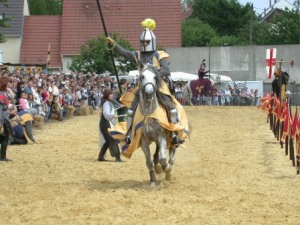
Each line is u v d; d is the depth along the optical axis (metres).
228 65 52.50
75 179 14.54
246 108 38.12
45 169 16.03
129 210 11.06
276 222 10.31
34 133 24.67
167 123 12.73
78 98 33.66
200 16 89.50
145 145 13.04
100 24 57.19
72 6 58.19
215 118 31.89
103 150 17.53
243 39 81.56
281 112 21.19
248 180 14.25
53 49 56.88
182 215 10.68
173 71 52.44
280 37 74.38
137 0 58.56
